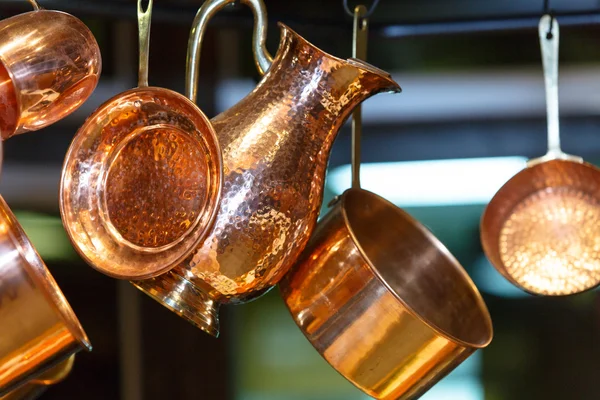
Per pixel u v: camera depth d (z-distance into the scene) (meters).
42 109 1.30
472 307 1.42
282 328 2.70
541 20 1.49
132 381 2.09
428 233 1.44
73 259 2.53
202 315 1.27
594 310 2.41
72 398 2.45
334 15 1.93
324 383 2.68
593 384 2.42
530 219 1.55
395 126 2.15
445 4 1.89
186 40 1.99
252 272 1.27
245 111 1.28
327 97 1.28
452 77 2.13
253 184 1.26
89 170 1.26
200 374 2.09
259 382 2.67
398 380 1.34
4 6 1.57
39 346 1.21
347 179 2.31
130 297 2.09
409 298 1.44
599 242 1.54
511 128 2.14
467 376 2.52
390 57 2.13
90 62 1.30
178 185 1.25
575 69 2.11
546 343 2.47
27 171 2.25
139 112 1.26
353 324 1.33
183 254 1.22
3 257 1.20
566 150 2.12
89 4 1.49
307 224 1.29
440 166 2.31
